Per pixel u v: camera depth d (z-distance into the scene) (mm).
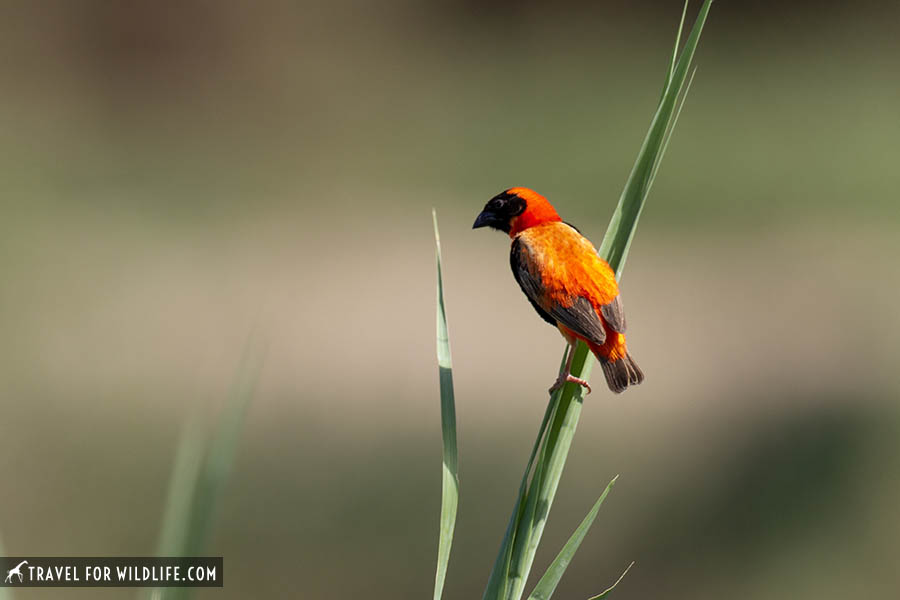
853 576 9930
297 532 10492
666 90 3846
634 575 10328
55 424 12656
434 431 12914
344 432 12695
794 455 11820
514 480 11609
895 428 12672
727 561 10469
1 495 10805
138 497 10906
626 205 4289
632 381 4281
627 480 11789
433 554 10266
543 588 3350
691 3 33719
